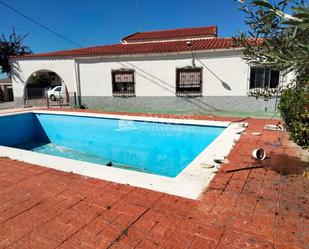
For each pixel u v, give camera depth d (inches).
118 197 138.6
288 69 96.0
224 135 283.1
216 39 686.5
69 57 666.8
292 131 221.9
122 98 623.2
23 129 521.0
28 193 146.9
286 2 83.6
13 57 725.3
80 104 666.8
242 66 508.7
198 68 543.5
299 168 176.9
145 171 323.9
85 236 105.3
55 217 120.2
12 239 104.6
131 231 107.7
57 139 518.9
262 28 102.3
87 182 160.9
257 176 163.8
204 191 143.2
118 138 450.9
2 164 200.1
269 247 95.2
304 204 126.1
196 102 558.3
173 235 104.2
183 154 377.7
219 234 103.8
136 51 590.2
